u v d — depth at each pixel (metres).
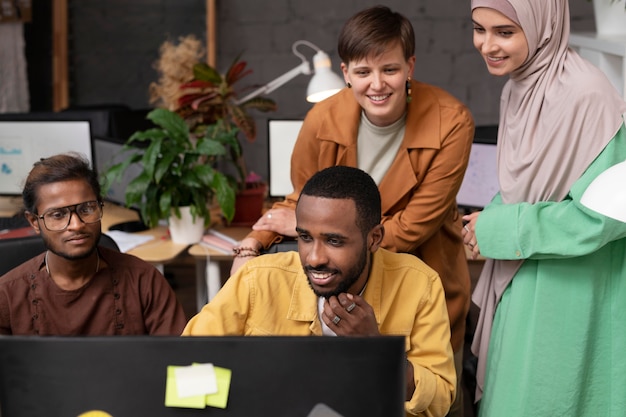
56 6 4.76
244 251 1.94
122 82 4.81
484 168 3.15
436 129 1.91
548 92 1.69
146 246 2.92
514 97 1.78
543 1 1.66
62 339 0.90
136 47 4.78
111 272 1.74
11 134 3.57
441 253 2.09
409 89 1.91
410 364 1.33
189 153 2.88
